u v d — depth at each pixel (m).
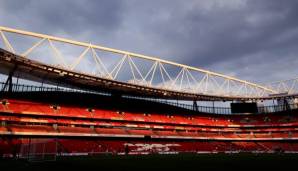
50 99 60.97
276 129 79.00
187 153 58.31
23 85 59.81
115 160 36.69
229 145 71.00
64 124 54.59
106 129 59.16
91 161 34.44
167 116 75.31
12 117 49.19
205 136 72.38
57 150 45.41
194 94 71.75
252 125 81.94
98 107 65.81
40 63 44.88
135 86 60.78
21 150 41.56
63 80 55.69
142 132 63.38
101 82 56.84
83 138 54.53
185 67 72.19
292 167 27.19
